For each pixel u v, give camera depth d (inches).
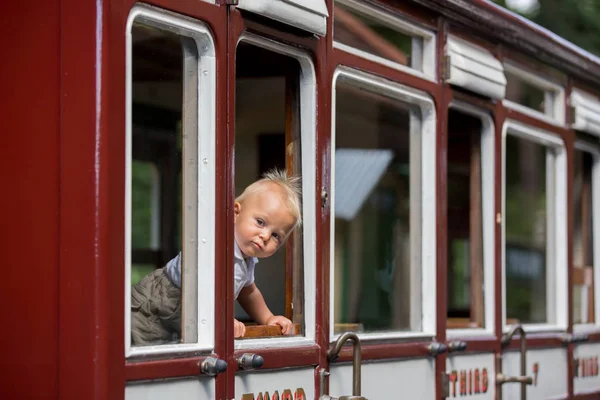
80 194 156.2
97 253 154.6
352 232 335.0
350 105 254.2
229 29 181.0
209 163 177.2
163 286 182.1
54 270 157.4
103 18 157.0
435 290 249.8
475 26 271.0
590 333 345.1
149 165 274.1
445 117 256.7
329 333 205.0
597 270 360.2
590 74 346.9
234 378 177.8
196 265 176.7
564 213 329.1
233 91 181.5
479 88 267.3
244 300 203.5
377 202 320.2
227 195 179.2
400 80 237.8
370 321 319.0
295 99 206.1
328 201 206.8
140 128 253.8
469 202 287.6
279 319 199.8
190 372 168.6
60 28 159.6
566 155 330.3
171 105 235.3
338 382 208.4
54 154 158.7
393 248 320.8
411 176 255.8
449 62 257.0
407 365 235.3
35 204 159.5
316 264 202.4
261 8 183.9
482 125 283.0
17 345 159.2
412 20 245.0
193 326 175.9
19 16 162.9
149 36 177.0
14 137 161.6
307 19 195.8
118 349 156.1
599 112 353.7
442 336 250.7
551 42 314.7
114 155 156.9
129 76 160.6
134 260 286.8
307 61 203.3
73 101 157.8
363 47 229.6
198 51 178.5
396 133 289.1
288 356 191.5
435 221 251.3
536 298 344.8
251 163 241.6
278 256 210.7
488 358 275.1
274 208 194.2
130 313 160.9
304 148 204.8
